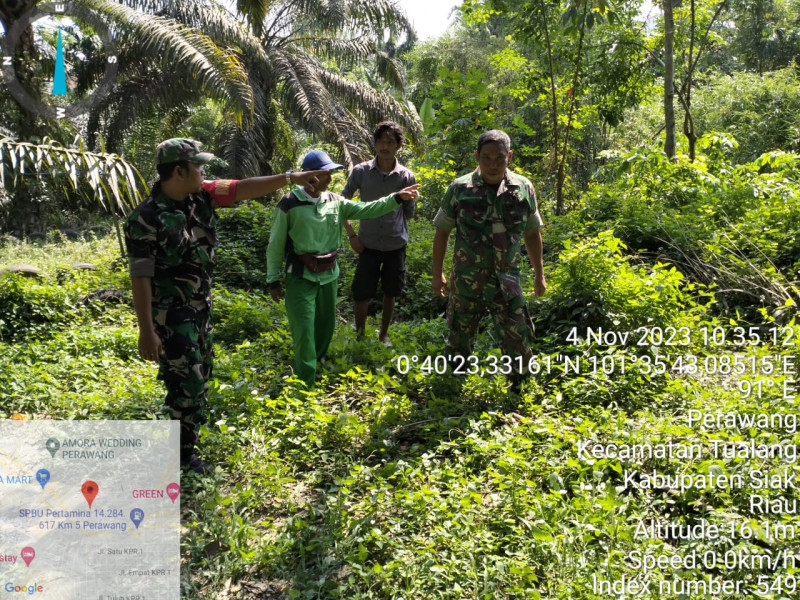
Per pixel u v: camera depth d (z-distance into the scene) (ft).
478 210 15.30
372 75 73.51
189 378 13.12
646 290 19.26
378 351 19.30
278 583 10.66
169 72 47.11
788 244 24.56
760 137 60.39
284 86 49.26
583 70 42.91
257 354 19.52
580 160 65.82
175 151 12.25
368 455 14.40
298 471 13.91
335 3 49.85
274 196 53.36
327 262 17.19
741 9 92.07
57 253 40.75
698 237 25.58
